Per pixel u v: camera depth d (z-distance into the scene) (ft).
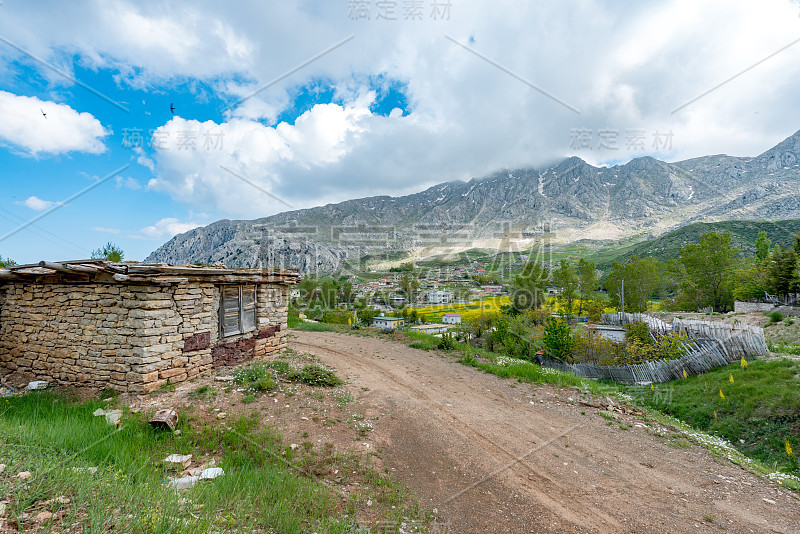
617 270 167.32
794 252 126.52
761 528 15.75
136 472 15.11
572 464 21.15
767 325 94.89
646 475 20.42
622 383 53.93
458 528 14.60
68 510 10.79
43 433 17.63
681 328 63.36
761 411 39.42
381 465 19.42
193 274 30.66
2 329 31.91
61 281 29.32
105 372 27.37
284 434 21.56
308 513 14.03
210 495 13.48
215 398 26.09
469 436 24.09
